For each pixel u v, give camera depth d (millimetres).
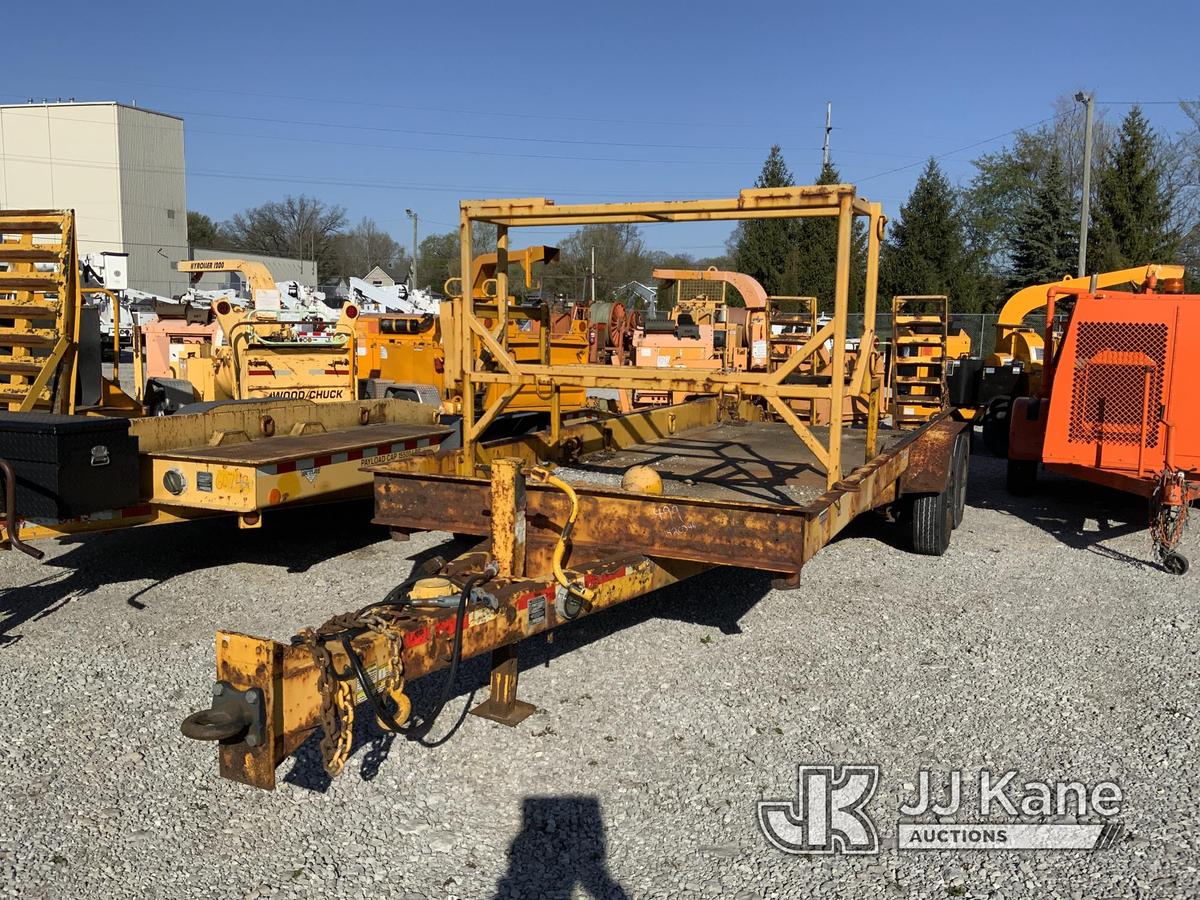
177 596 5836
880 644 5203
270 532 7520
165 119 60812
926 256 45062
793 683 4652
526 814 3494
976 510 9195
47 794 3551
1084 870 3176
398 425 8125
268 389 9461
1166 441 7492
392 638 3012
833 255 44938
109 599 5766
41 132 58125
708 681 4652
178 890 3021
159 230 61219
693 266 71688
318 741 3965
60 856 3172
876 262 4977
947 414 8391
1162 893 3051
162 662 4777
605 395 18250
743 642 5180
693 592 6047
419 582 3502
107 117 57812
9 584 6047
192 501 5762
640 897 3039
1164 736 4137
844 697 4508
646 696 4469
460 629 3260
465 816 3480
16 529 4992
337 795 3590
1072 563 7047
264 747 2582
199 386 10867
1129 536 8070
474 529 4578
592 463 6578
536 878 3133
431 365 12422
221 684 2643
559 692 4500
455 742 3990
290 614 5508
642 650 5039
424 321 12430
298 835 3338
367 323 12508
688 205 4688
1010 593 6219
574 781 3719
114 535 7371
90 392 8961
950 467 7117
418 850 3273
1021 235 43531
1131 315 7617
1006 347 13320
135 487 5359
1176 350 7508
